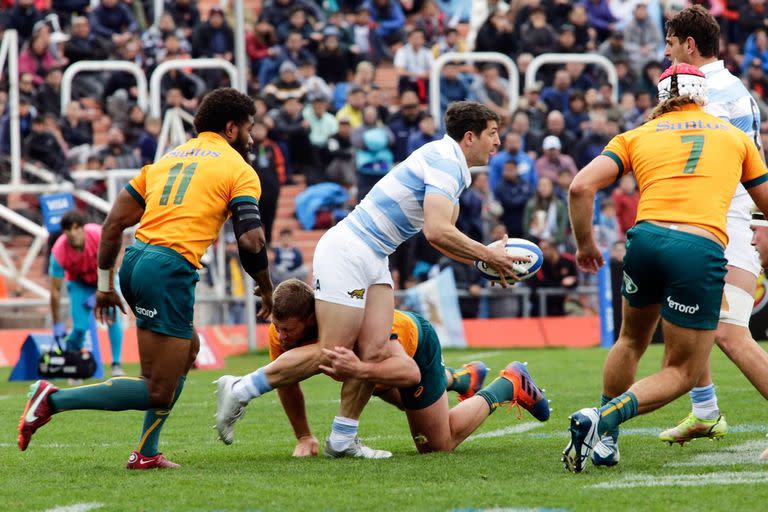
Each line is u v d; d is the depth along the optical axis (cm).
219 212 2145
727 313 2242
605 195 6619
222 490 1905
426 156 2233
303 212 6725
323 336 2216
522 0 7544
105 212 6056
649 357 4741
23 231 6412
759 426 2655
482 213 6075
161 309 2092
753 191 2116
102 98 6950
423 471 2073
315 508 1736
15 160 5981
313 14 7456
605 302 5706
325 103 6788
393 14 7719
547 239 6016
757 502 1733
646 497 1780
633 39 7419
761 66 7538
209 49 7081
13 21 7206
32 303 5606
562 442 2481
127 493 1894
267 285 2191
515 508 1709
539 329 6006
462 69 7762
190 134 6806
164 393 2127
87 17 7394
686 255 1981
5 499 1862
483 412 2383
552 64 7169
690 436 2352
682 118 2106
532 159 6141
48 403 2067
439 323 5919
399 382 2209
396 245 2269
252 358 5453
